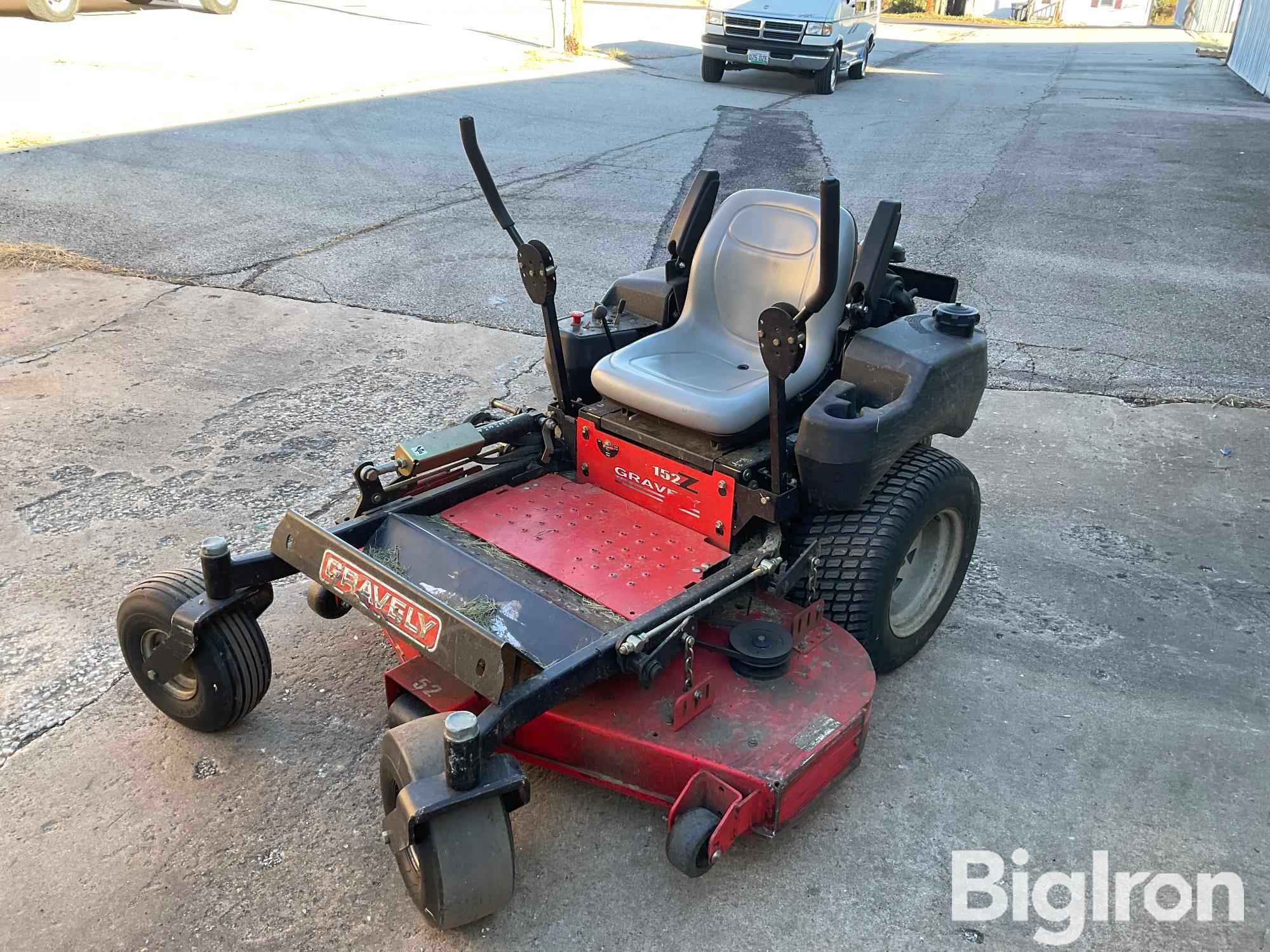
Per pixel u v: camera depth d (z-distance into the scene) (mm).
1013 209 9141
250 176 9070
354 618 3641
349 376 5527
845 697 2744
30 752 2955
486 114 12281
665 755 2541
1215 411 5441
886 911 2551
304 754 2992
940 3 48500
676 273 3799
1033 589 3920
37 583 3697
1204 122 14078
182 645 2779
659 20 27016
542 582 2889
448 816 2217
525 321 6383
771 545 2961
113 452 4641
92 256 7051
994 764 3033
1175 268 7680
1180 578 4008
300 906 2512
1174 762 3061
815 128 12742
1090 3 53000
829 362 3381
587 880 2611
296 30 17688
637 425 3293
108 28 15906
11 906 2479
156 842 2676
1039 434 5188
